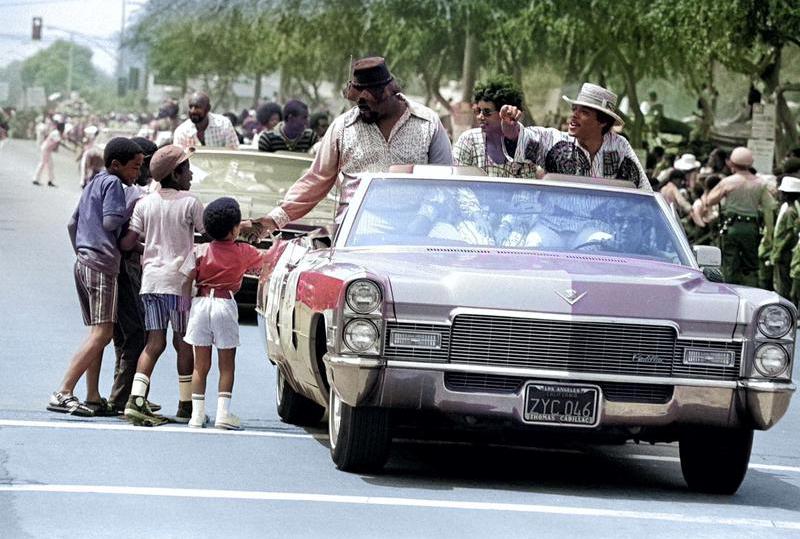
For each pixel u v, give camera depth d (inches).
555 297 502.3
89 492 479.8
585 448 634.8
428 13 2568.9
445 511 476.7
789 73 2321.6
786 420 757.9
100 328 633.6
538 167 658.2
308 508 470.6
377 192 579.8
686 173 1595.7
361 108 633.6
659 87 3280.0
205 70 4970.5
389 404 501.0
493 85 657.6
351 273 508.7
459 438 633.0
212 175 1070.4
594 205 582.9
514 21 2381.9
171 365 800.9
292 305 572.7
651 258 565.6
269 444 587.5
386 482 520.1
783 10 1721.2
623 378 501.4
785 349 510.9
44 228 1780.3
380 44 3068.4
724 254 1242.6
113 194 629.9
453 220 569.6
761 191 1234.0
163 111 2490.2
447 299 500.1
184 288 624.1
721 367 508.4
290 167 1087.6
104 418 632.4
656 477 572.4
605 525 469.7
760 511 512.1
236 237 635.5
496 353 500.1
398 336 499.5
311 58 3789.4
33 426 598.5
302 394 624.1
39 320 947.3
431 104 3474.4
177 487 493.4
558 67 2667.3
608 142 641.6
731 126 2283.5
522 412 499.5
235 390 735.1
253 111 2906.0
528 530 455.2
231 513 458.9
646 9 2047.2
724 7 1736.0
